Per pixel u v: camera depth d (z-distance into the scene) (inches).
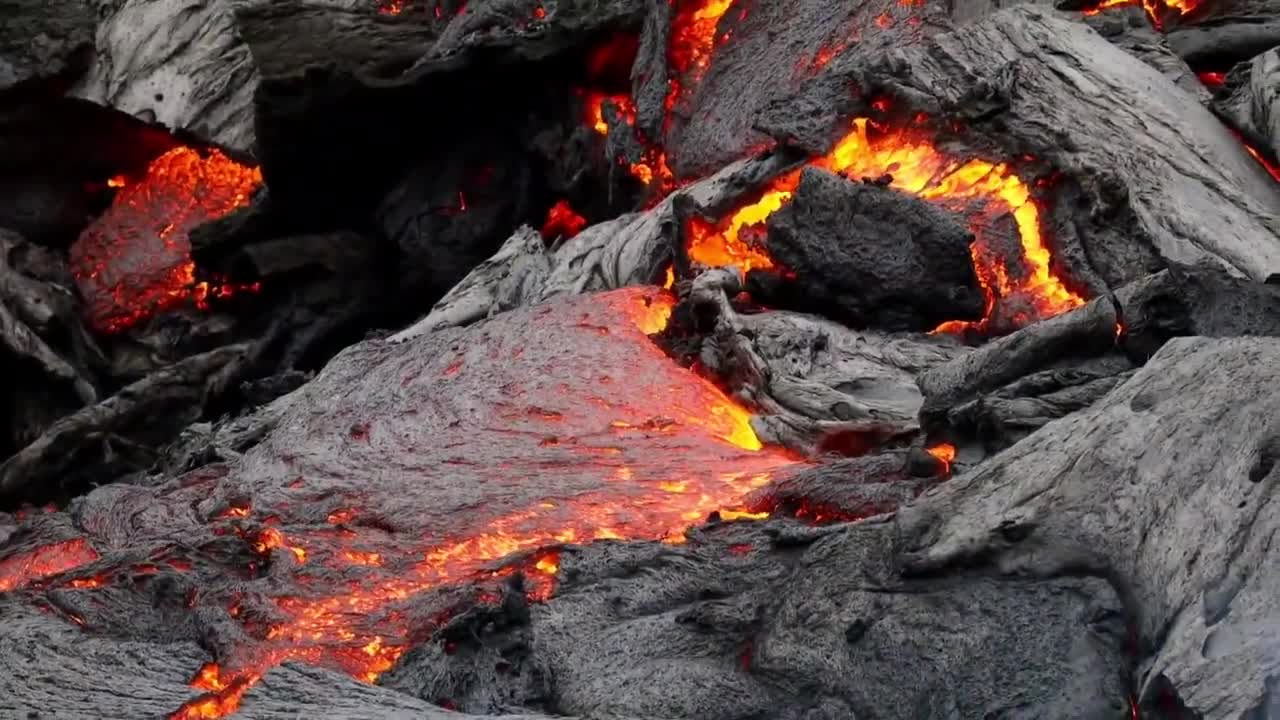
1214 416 359.6
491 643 387.5
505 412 572.4
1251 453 349.7
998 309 602.9
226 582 459.5
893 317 607.2
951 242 598.9
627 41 864.3
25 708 366.9
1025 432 412.5
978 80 653.3
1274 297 440.5
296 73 868.0
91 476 837.8
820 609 364.8
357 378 634.2
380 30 898.1
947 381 450.3
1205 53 743.7
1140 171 620.4
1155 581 339.3
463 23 882.8
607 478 514.0
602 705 362.0
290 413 615.5
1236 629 320.5
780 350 582.6
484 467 533.6
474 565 461.7
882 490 434.0
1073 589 345.4
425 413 581.0
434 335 652.1
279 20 896.3
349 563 467.5
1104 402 378.6
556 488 507.5
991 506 362.9
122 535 544.1
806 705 350.6
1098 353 438.9
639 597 403.9
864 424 535.5
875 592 362.6
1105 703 327.0
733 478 504.1
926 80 663.1
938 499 373.1
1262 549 331.0
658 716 354.9
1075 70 665.6
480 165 905.5
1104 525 350.9
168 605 441.7
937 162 651.5
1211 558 335.0
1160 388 373.1
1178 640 324.2
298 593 445.1
